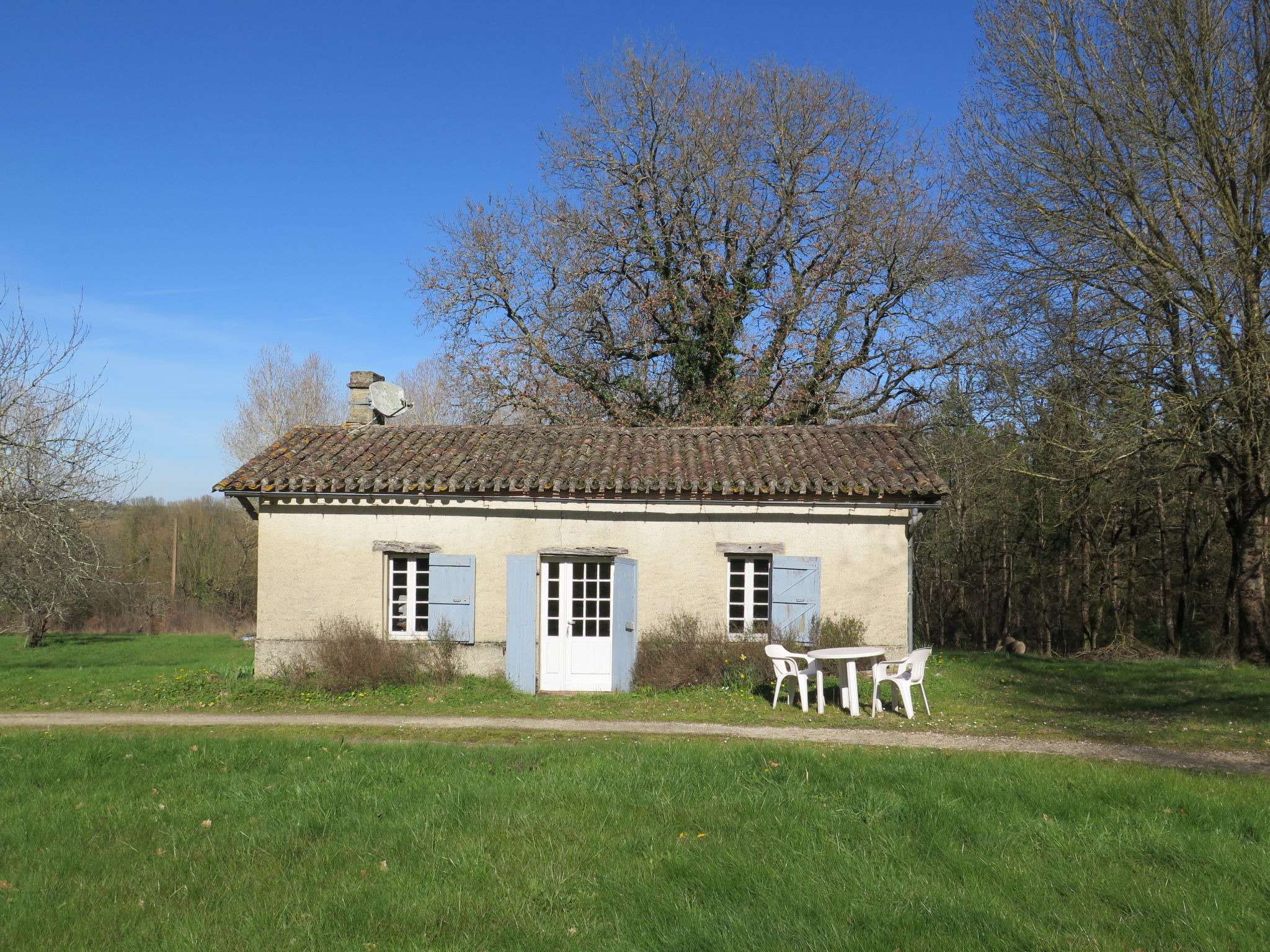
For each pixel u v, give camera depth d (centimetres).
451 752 993
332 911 572
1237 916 557
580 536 1572
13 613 2730
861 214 2691
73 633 4050
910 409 2930
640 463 1648
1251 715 1291
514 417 3123
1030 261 2017
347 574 1586
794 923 546
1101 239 1902
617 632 1538
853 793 800
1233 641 2038
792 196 2759
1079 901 582
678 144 2802
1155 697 1500
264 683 1540
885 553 1552
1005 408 2392
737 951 513
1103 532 2947
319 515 1596
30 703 1501
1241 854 656
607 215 2795
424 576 1627
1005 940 525
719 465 1627
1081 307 1988
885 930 537
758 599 1600
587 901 586
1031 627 3491
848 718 1285
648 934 536
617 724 1247
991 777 841
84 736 1127
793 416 2705
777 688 1358
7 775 898
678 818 739
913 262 2644
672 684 1491
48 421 2030
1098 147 1928
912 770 870
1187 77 1834
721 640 1528
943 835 691
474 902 582
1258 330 1777
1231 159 1836
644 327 2838
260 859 663
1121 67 1905
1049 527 2764
